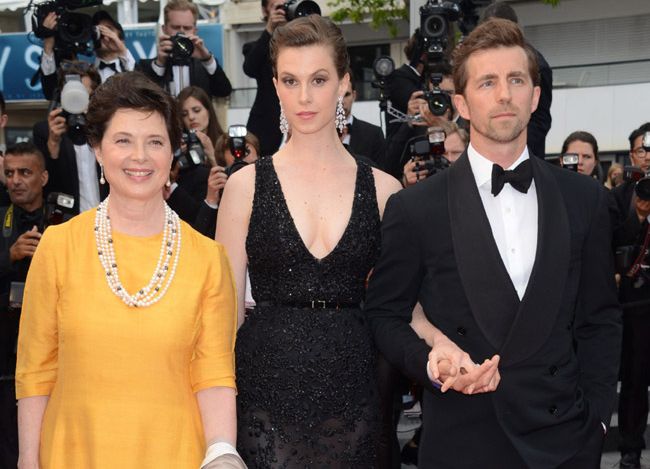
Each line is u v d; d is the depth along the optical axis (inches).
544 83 175.5
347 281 115.7
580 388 109.3
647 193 202.2
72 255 97.0
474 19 247.6
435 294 108.6
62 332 95.0
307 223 115.7
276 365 112.2
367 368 115.3
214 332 99.2
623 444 215.6
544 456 101.9
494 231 107.2
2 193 209.8
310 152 118.1
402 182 197.2
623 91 669.3
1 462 175.3
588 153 258.8
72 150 215.0
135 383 94.1
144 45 622.8
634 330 210.1
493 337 104.0
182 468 95.3
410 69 237.5
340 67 115.6
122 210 98.1
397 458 171.6
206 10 735.1
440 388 103.3
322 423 111.9
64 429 94.0
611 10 690.8
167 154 97.2
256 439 112.0
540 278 103.7
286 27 115.0
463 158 109.9
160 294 96.3
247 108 728.3
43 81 235.0
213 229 179.5
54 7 230.4
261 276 116.7
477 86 105.0
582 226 107.8
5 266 175.9
